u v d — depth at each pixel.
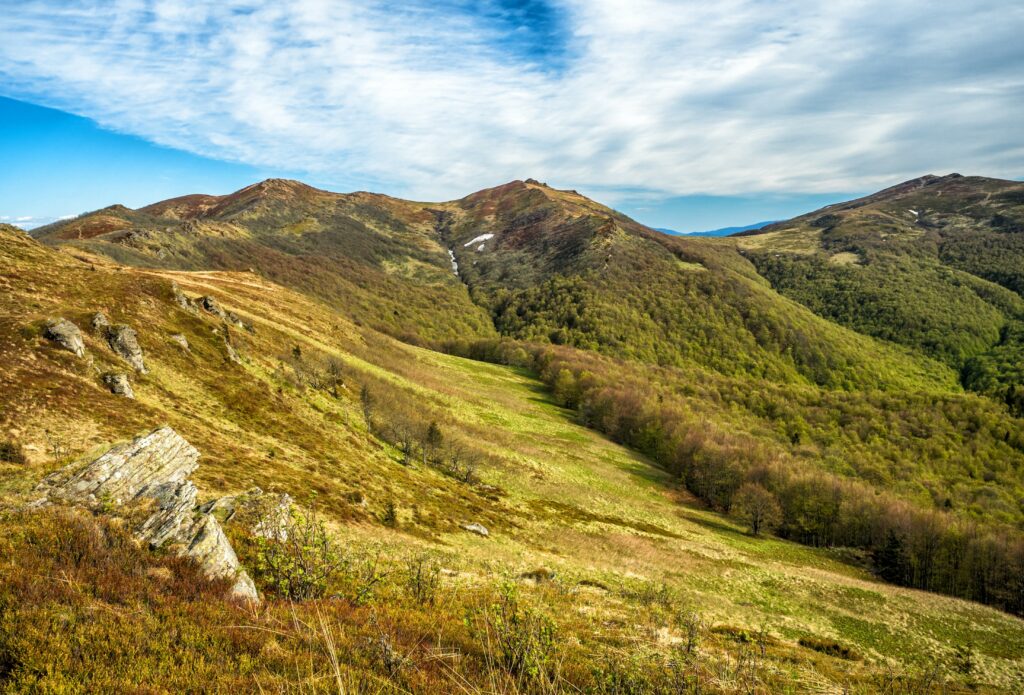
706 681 13.73
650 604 32.12
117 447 17.48
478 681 8.17
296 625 9.31
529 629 10.04
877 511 86.31
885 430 135.00
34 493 13.69
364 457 55.97
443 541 38.50
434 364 148.12
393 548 29.72
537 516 61.88
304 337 103.50
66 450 24.64
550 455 94.69
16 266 51.97
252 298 122.44
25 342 33.94
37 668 6.38
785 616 44.38
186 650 7.68
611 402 125.31
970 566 74.38
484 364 171.38
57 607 7.85
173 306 64.06
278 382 65.31
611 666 10.91
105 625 7.78
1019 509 101.94
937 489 108.06
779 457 107.31
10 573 8.54
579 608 24.86
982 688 35.81
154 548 12.13
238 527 18.42
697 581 50.31
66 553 10.20
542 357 170.75
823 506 90.25
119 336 43.94
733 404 151.00
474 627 10.81
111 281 60.66
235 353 64.38
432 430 72.56
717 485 95.00
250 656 7.95
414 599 16.22
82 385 33.31
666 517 79.12
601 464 98.00
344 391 79.19
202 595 10.33
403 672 8.20
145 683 6.61
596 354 188.12
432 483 58.88
